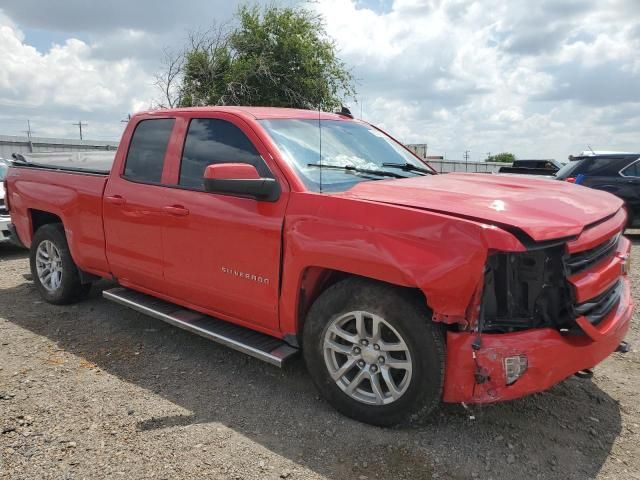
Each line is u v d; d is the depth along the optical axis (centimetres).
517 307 289
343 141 409
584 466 279
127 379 378
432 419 321
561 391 360
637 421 323
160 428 313
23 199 555
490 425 316
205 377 381
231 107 404
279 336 353
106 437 304
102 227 459
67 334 464
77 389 362
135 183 431
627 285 355
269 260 338
